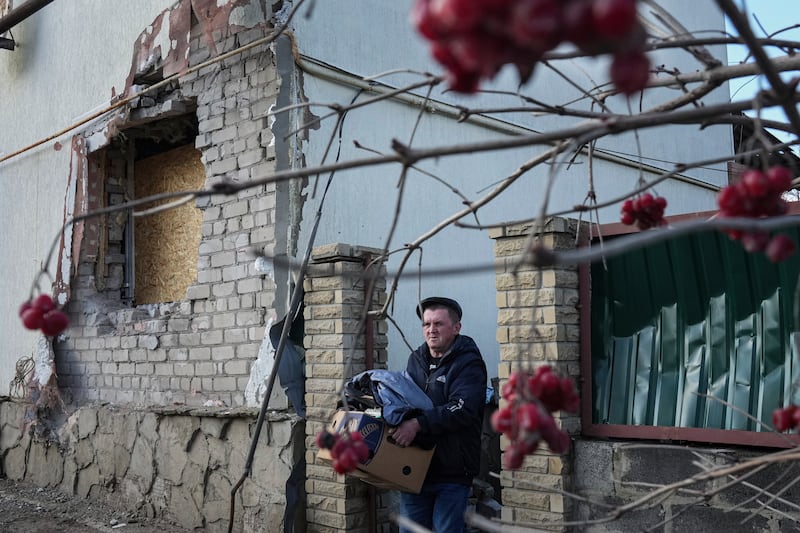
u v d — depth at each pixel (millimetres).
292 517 5008
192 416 5781
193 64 6234
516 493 3980
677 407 3779
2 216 8516
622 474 3701
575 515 3828
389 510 5086
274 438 5168
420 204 6594
